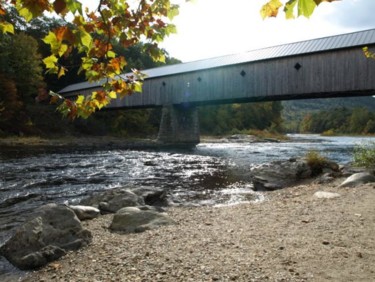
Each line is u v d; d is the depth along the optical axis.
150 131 58.03
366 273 3.60
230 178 13.36
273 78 25.61
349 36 23.14
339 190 8.19
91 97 2.42
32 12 1.44
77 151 26.03
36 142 32.59
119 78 2.38
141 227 5.61
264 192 10.13
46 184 11.51
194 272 3.73
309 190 9.03
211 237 5.01
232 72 28.30
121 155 22.84
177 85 33.19
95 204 7.77
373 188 7.83
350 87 21.86
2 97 36.34
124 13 2.07
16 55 41.81
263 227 5.48
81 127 46.00
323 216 5.92
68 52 1.89
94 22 2.06
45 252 4.46
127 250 4.58
